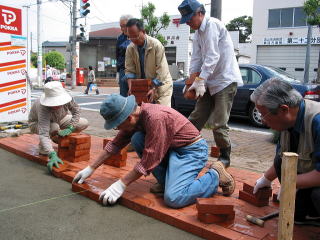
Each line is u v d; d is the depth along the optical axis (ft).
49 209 9.35
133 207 9.46
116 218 8.92
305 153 7.32
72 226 8.41
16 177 11.96
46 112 12.64
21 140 16.87
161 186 10.04
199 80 11.57
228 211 8.24
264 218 8.55
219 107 12.17
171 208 9.06
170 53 87.71
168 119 9.09
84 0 51.31
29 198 10.09
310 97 22.12
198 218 8.39
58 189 10.88
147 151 8.95
